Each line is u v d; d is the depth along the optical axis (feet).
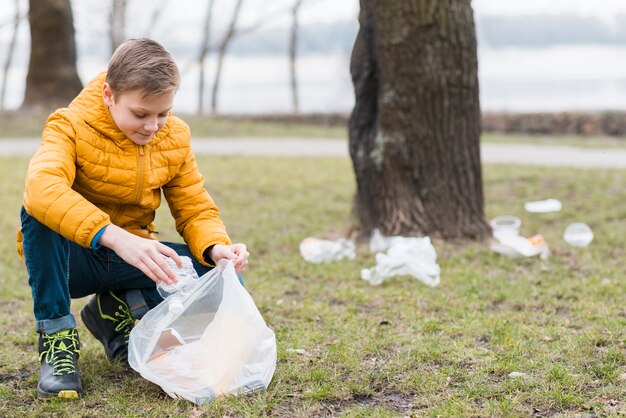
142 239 8.39
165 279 8.32
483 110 56.13
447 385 9.33
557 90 94.32
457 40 18.08
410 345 10.86
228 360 8.89
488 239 18.61
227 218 23.03
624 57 164.04
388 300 13.73
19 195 26.71
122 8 65.41
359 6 18.71
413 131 18.31
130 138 8.82
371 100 18.93
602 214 22.30
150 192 9.32
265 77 162.91
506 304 13.35
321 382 9.45
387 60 18.04
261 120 59.06
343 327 11.91
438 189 18.58
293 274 16.12
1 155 37.68
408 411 8.66
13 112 54.75
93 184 8.95
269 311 13.12
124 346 10.09
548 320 12.10
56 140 8.70
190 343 8.92
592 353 10.34
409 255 15.37
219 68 79.46
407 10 17.70
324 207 24.59
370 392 9.18
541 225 21.40
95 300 10.13
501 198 25.93
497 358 10.19
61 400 8.90
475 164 18.86
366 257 17.53
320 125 57.47
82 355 10.64
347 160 36.27
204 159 36.29
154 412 8.54
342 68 75.41
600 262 16.67
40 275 8.93
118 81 8.38
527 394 8.93
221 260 9.15
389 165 18.47
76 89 57.21
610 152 38.34
